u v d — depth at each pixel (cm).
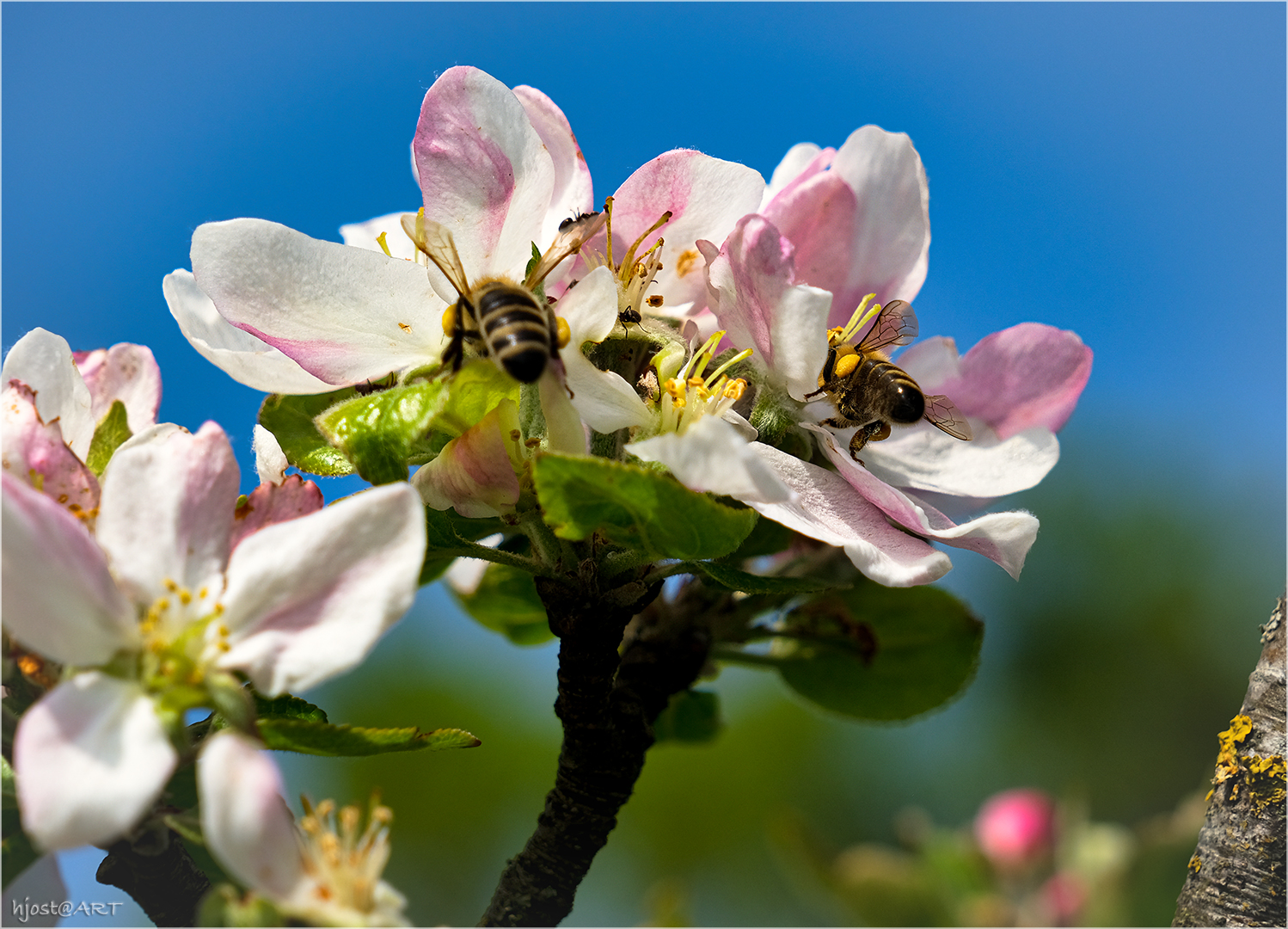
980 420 35
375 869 30
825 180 34
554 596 33
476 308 32
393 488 30
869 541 32
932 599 36
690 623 35
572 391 32
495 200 32
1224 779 32
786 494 30
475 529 33
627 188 33
